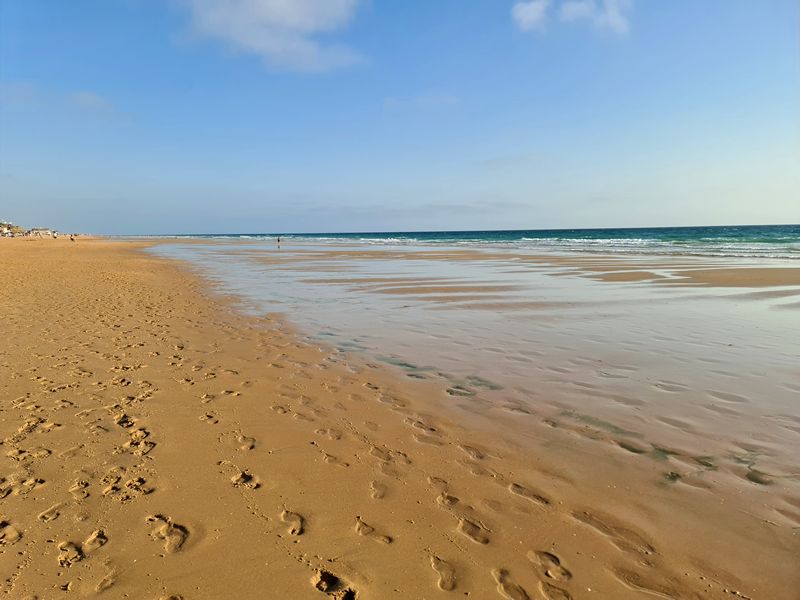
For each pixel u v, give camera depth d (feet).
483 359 23.71
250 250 162.50
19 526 10.47
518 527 10.55
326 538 10.18
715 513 11.00
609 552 9.75
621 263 78.89
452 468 13.09
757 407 17.24
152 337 28.35
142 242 276.41
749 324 30.94
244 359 23.80
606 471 12.91
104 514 10.94
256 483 12.30
